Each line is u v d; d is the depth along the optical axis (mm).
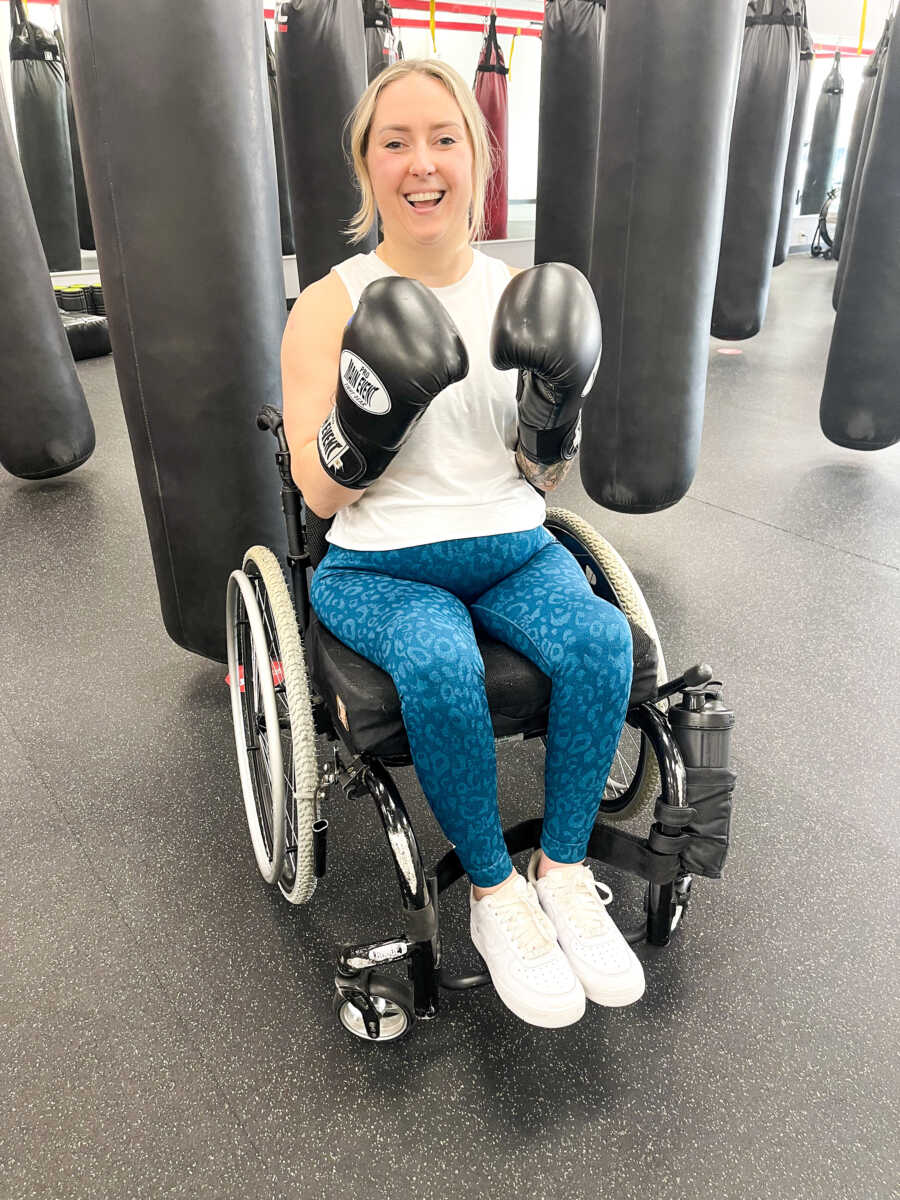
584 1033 1187
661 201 1836
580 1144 1047
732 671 1986
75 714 1875
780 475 3162
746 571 2457
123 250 1511
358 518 1161
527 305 976
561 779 1100
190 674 2016
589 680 1042
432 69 1091
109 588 2395
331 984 1266
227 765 1721
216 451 1645
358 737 1031
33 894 1420
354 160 1192
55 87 4504
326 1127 1069
